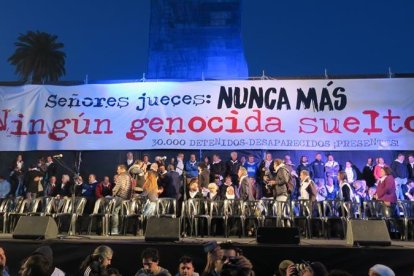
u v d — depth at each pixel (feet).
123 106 42.22
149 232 27.07
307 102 40.22
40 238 27.27
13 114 43.16
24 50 106.01
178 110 41.45
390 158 40.11
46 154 43.80
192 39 70.38
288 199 35.47
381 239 25.54
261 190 40.14
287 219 34.17
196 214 34.30
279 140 39.86
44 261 13.89
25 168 43.68
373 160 40.24
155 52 70.44
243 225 33.88
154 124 41.45
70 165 43.57
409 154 39.81
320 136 39.58
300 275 16.20
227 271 13.16
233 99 41.01
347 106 39.75
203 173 38.47
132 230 36.78
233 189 38.22
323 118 39.83
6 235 32.19
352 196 38.24
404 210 33.76
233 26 70.44
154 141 41.14
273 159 41.32
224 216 34.12
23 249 26.68
